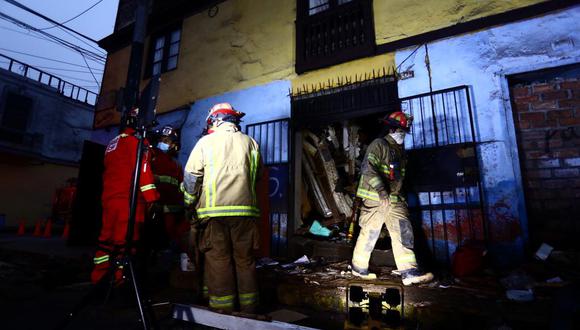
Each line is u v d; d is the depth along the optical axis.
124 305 2.51
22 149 14.89
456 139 3.73
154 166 3.64
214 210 2.22
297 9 5.51
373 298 1.94
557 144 3.38
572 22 3.40
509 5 3.74
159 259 4.74
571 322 1.46
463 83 3.83
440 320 2.13
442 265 3.59
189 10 7.28
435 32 4.12
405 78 4.23
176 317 2.33
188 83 6.82
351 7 4.89
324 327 2.16
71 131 17.39
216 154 2.36
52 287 3.08
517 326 1.97
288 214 4.77
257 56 5.84
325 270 3.53
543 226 3.29
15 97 15.32
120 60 8.75
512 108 3.64
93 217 6.20
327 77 4.93
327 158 5.43
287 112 5.21
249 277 2.26
